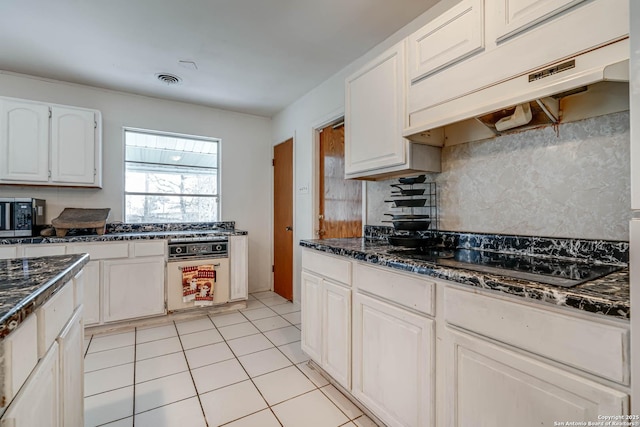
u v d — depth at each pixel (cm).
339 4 190
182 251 301
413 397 127
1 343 60
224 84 307
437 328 118
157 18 201
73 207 302
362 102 199
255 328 278
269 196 412
